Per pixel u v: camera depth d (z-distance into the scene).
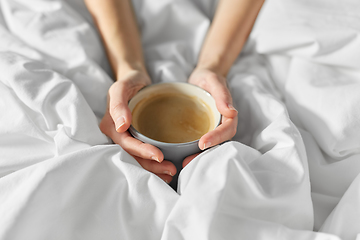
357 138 0.37
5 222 0.30
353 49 0.43
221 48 0.49
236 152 0.33
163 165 0.37
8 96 0.39
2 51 0.43
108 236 0.33
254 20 0.51
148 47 0.53
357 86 0.40
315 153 0.39
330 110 0.39
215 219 0.30
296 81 0.44
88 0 0.51
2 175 0.37
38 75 0.41
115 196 0.34
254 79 0.46
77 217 0.33
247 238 0.31
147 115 0.41
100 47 0.49
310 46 0.45
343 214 0.33
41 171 0.32
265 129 0.37
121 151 0.36
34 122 0.39
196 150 0.37
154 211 0.33
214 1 0.56
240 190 0.33
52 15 0.47
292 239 0.31
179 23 0.52
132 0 0.55
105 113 0.42
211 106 0.41
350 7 0.49
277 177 0.33
